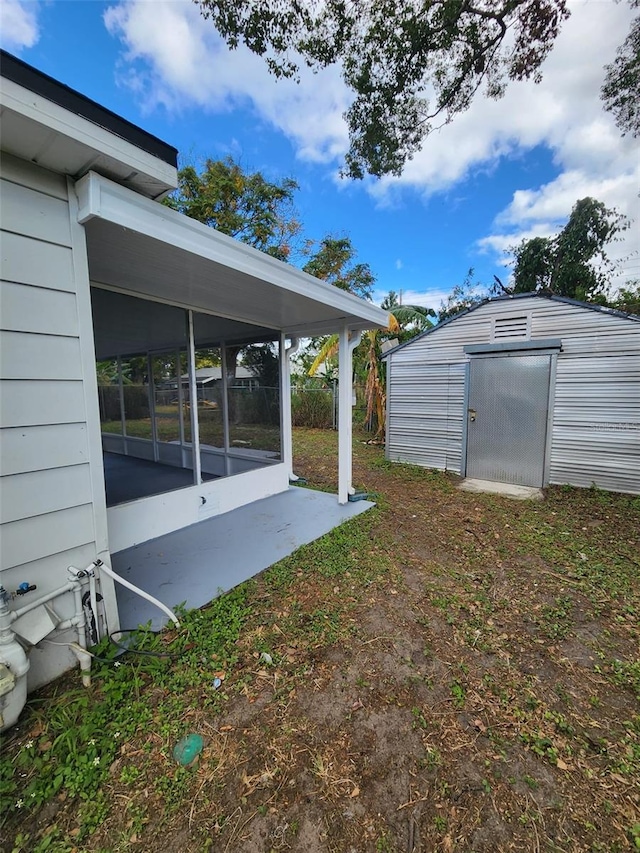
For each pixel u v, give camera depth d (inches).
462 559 126.6
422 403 263.3
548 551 132.6
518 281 461.7
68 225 68.4
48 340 66.8
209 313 159.5
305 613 94.2
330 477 245.1
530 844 46.2
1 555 62.3
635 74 231.3
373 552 130.4
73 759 55.1
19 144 58.9
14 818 47.8
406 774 54.8
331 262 447.5
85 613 73.9
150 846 45.5
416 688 71.0
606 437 197.9
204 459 168.9
